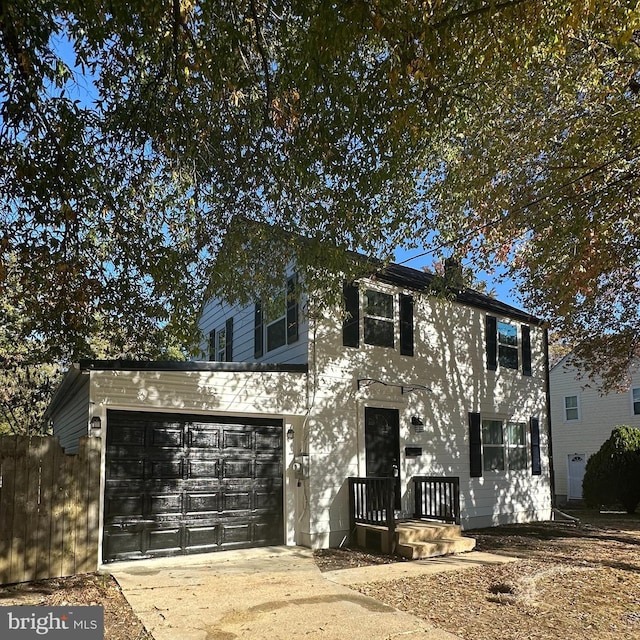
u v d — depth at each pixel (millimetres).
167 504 9117
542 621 6188
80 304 7539
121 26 5902
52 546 7621
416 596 7133
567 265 10219
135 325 8922
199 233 8461
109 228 7871
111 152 7551
